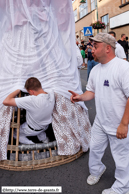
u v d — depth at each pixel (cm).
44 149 238
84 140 261
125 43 732
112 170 229
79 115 266
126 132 157
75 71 276
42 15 243
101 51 160
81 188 202
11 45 244
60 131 245
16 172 227
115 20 1290
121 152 172
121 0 1212
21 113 267
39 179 215
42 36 246
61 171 229
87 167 235
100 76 170
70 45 267
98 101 175
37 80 226
